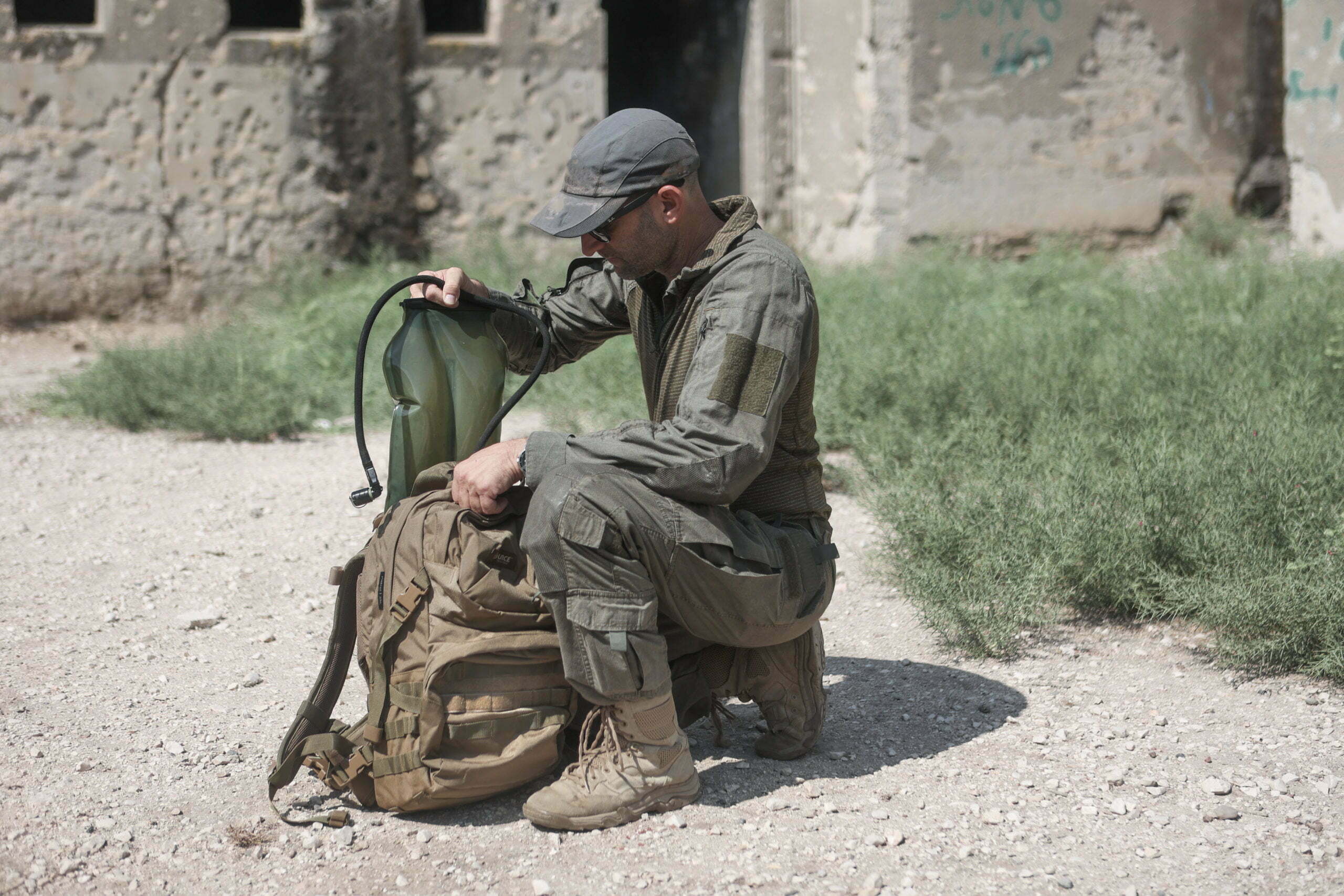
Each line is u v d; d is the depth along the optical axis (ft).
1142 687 9.19
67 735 8.43
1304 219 28.17
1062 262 27.07
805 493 7.70
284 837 7.06
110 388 20.34
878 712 8.86
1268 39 32.27
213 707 9.04
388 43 30.48
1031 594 10.01
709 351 6.97
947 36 30.81
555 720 7.09
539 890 6.40
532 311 8.24
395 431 7.76
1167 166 32.19
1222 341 16.65
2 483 16.06
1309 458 10.94
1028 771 7.80
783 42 35.45
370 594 7.13
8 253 28.60
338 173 30.40
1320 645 9.35
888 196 31.27
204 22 28.99
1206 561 10.42
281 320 25.98
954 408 15.49
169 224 29.43
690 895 6.37
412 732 6.95
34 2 39.27
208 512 14.69
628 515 6.74
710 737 8.45
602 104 31.99
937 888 6.40
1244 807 7.26
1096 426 13.98
